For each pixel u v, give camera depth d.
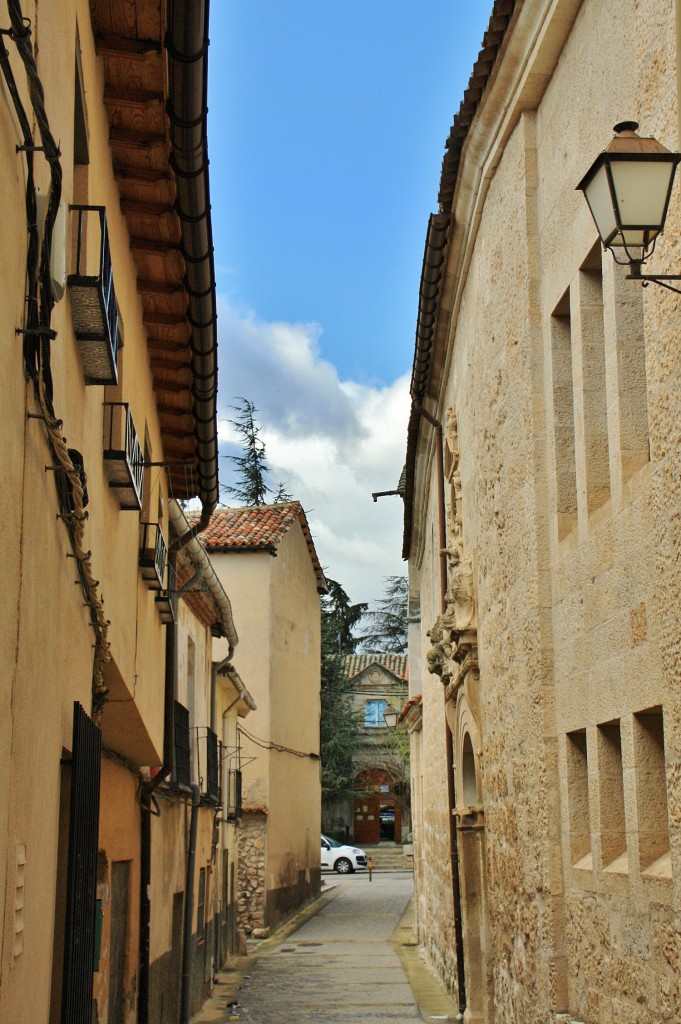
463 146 10.49
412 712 22.70
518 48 8.68
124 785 10.61
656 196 4.86
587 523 7.57
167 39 6.38
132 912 11.00
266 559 29.97
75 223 6.20
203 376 10.59
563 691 8.23
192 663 17.02
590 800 7.52
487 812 11.32
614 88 6.96
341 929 28.89
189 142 7.33
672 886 5.88
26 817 4.68
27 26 4.11
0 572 3.91
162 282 9.53
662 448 5.80
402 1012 15.64
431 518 17.88
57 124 5.42
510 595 9.75
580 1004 7.75
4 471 3.94
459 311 12.86
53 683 5.39
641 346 6.91
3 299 3.84
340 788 55.66
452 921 15.95
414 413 16.02
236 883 24.22
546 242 8.71
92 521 6.98
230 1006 16.72
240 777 24.42
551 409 8.55
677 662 5.60
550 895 8.26
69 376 5.86
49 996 5.61
